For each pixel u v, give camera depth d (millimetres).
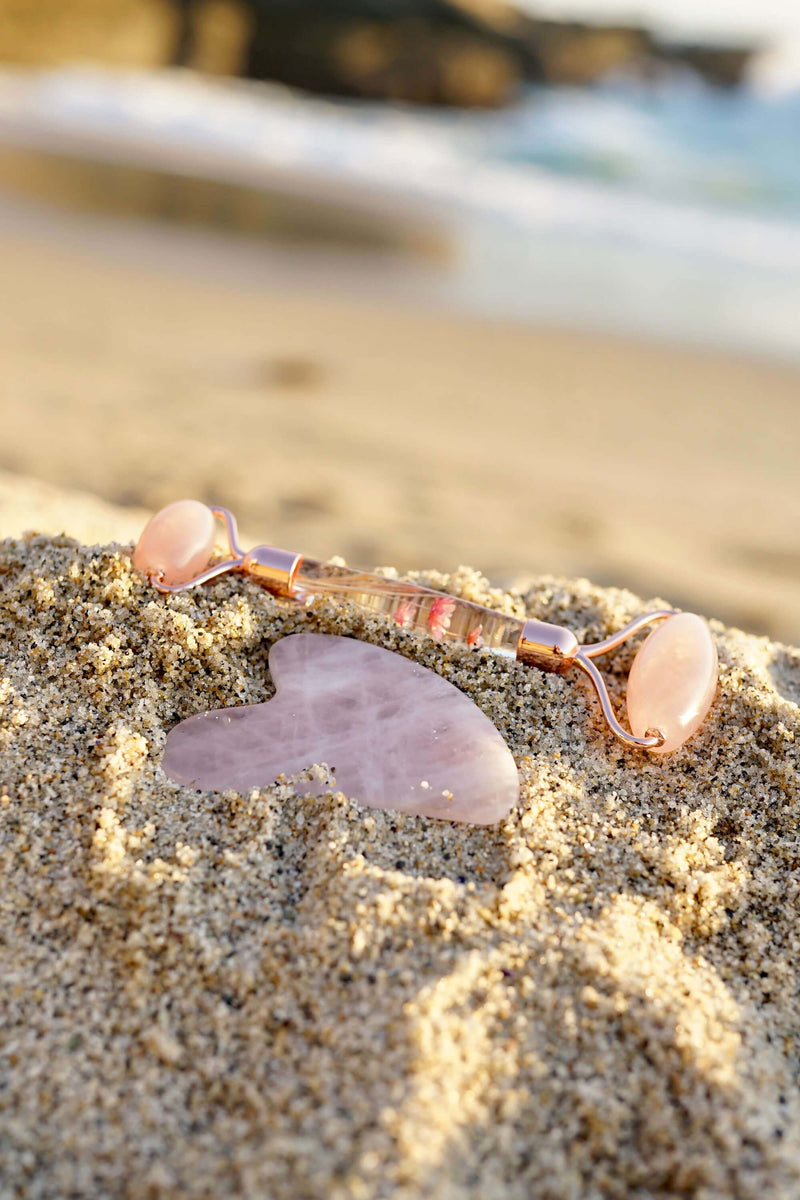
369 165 2625
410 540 642
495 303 1428
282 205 2016
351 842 352
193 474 718
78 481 686
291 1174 298
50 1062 316
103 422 809
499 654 399
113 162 2254
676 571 639
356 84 3598
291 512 668
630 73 3543
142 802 356
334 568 406
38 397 853
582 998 325
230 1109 310
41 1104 311
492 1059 316
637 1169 307
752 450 901
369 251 1703
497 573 607
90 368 951
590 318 1384
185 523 400
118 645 387
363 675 388
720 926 348
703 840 364
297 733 374
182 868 341
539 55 3535
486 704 392
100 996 324
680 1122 312
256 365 1022
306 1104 307
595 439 896
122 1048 318
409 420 896
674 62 3480
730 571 648
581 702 397
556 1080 315
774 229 2141
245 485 707
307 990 323
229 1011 322
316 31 3592
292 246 1679
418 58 3533
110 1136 307
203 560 404
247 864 346
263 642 403
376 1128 303
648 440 906
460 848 356
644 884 352
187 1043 318
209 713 379
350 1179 296
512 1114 310
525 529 682
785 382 1124
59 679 383
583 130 3131
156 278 1366
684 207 2320
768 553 682
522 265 1703
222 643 393
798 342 1328
